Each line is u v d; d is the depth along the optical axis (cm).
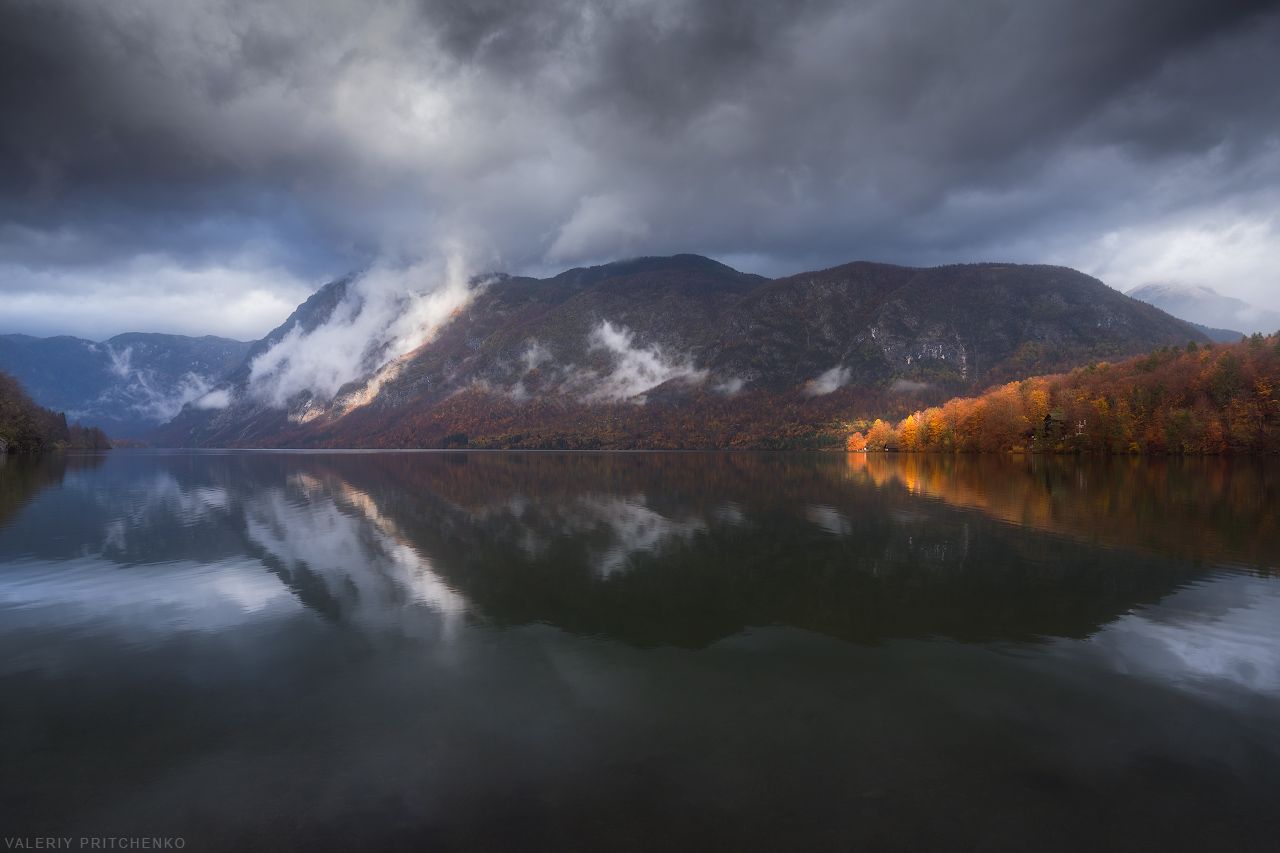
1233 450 9912
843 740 1123
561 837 873
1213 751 1077
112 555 2812
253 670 1477
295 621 1839
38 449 15612
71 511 4388
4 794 999
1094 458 10562
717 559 2659
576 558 2698
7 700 1326
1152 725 1168
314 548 2958
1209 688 1324
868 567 2489
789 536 3209
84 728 1204
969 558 2634
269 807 957
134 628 1783
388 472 9344
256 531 3459
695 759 1068
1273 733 1137
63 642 1675
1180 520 3588
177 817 937
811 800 948
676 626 1769
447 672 1454
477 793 981
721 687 1355
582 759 1072
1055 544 2914
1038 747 1097
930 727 1167
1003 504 4453
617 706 1267
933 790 970
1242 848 839
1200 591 2080
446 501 5000
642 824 898
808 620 1814
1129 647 1570
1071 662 1477
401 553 2823
